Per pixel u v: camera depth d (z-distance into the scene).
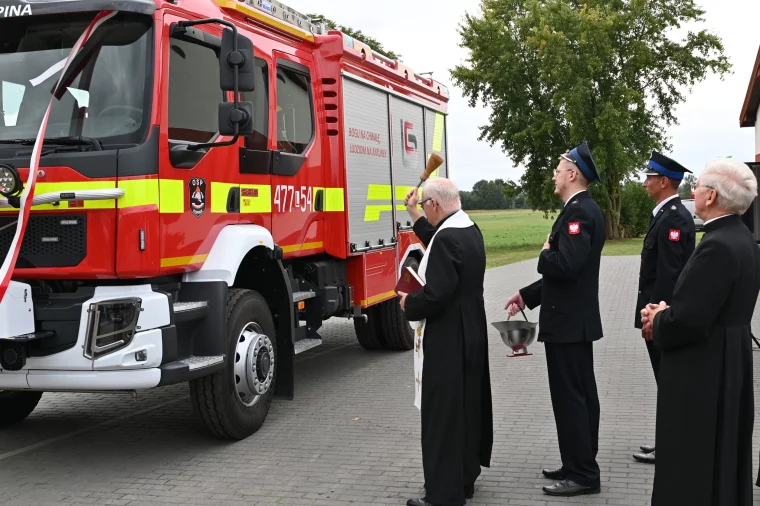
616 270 20.83
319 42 7.57
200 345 5.55
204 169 5.58
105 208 4.95
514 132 41.22
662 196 5.16
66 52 5.24
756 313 12.38
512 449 5.57
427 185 4.45
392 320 9.45
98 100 5.14
